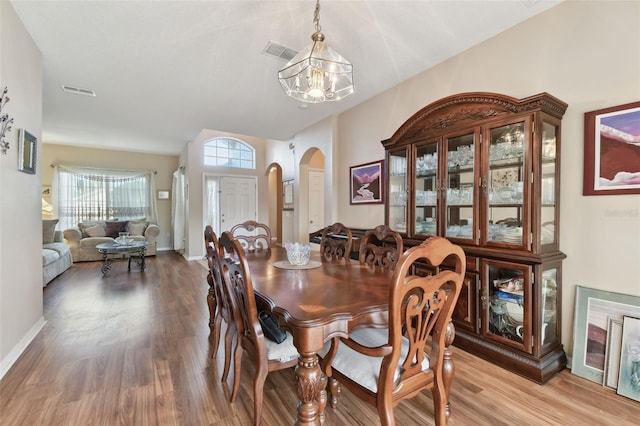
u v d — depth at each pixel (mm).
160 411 1617
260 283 1692
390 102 3479
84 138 5973
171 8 2107
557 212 2094
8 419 1537
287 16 2195
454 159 2525
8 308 2078
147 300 3621
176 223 7168
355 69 3021
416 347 1240
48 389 1805
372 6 2092
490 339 2188
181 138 5977
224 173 7180
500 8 2135
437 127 2588
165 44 2562
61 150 6672
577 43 2027
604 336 1892
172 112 4293
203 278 4754
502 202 2176
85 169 6863
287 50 2658
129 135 5711
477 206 2289
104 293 3912
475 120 2301
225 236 1525
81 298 3693
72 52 2680
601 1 1925
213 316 2592
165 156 7871
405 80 3273
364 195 3867
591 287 1989
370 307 1310
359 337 1576
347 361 1367
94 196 6969
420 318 1216
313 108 4133
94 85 3363
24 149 2270
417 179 2822
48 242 5219
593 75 1964
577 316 2021
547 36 2166
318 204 6680
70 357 2205
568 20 2064
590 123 1980
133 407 1647
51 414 1579
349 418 1590
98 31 2377
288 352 1523
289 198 6723
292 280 1764
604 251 1935
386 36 2465
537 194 1950
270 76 3158
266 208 7805
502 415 1600
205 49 2645
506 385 1885
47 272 4316
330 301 1378
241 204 7430
